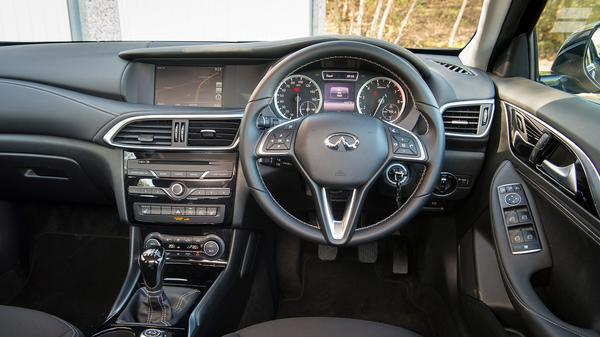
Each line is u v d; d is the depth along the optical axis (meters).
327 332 1.07
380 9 3.74
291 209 1.59
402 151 1.20
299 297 1.98
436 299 1.86
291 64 1.21
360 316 1.90
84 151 1.59
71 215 2.11
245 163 1.22
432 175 1.20
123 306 1.38
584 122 1.12
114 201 1.78
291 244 2.06
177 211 1.55
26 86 1.60
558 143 1.21
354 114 1.23
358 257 2.07
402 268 2.03
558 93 1.33
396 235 2.06
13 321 1.08
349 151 1.17
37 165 1.66
